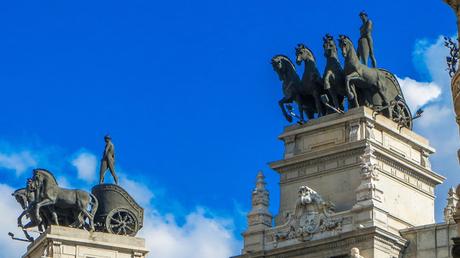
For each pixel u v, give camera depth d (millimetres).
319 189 87500
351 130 86938
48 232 101688
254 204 88438
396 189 86562
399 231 83625
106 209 105125
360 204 82938
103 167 106562
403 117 89812
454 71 53656
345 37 89125
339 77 88875
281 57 91188
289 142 90438
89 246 102625
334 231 83375
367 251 81250
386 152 86500
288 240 85438
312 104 90938
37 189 102750
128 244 104312
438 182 90062
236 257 87125
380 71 90188
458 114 52906
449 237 81250
